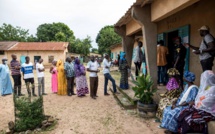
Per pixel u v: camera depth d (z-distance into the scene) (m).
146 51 6.97
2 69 10.05
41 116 5.77
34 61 31.31
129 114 6.70
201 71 6.69
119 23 10.71
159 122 5.82
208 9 6.16
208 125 4.04
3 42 34.84
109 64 9.48
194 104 4.45
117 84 11.63
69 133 5.31
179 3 4.76
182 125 4.19
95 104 8.11
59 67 9.91
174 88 5.66
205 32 5.09
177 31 8.83
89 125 5.85
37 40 57.09
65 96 9.70
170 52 9.34
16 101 5.52
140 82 6.34
